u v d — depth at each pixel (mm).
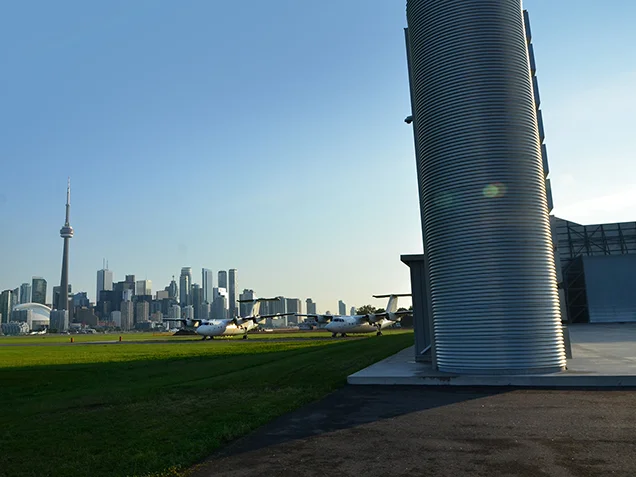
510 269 13273
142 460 6680
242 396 12078
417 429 7883
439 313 14328
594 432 7289
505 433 7406
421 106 15336
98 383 17688
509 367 12836
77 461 6828
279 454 6750
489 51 14234
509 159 13773
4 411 11828
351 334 72438
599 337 29047
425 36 15180
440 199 14375
